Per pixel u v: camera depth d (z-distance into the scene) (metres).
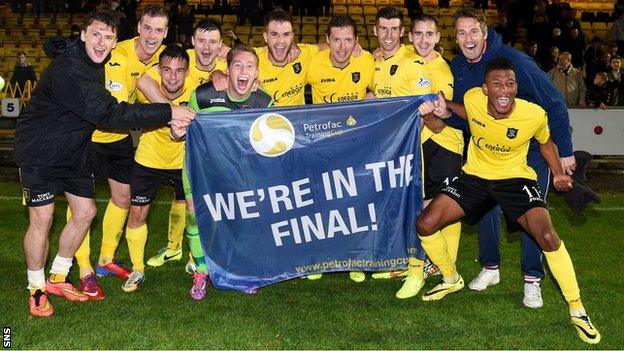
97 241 6.94
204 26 5.34
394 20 5.64
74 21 18.77
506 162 4.96
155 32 5.44
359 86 5.94
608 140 12.11
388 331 4.75
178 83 5.19
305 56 5.91
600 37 18.06
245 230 5.27
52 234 7.15
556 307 5.26
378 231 5.31
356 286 5.72
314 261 5.33
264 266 5.32
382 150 5.21
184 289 5.59
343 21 5.53
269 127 5.14
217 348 4.45
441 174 5.73
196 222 5.22
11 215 7.96
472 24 5.12
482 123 4.84
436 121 5.36
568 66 12.39
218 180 5.17
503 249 6.93
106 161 5.68
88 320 4.87
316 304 5.27
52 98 4.73
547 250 4.73
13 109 12.99
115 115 4.72
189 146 5.10
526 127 4.77
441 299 5.41
